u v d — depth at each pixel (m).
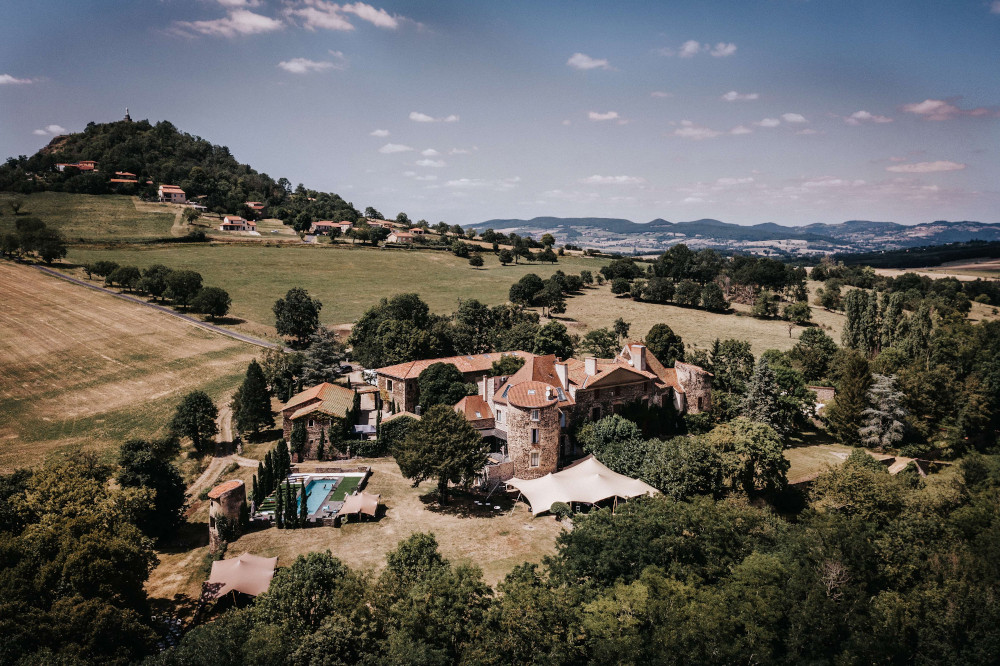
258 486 72.50
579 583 47.69
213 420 93.69
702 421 92.44
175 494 67.69
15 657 37.00
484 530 63.50
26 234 188.62
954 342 126.56
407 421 87.81
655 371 95.62
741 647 42.50
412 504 70.44
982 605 48.56
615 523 52.97
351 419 89.38
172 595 53.88
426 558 47.19
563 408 82.94
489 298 197.75
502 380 89.12
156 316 156.88
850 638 44.69
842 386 100.69
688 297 197.50
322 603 42.59
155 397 110.75
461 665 38.28
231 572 51.62
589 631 41.09
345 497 70.31
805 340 143.38
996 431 102.25
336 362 119.50
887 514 64.44
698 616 42.16
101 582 44.31
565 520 65.25
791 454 90.94
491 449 85.31
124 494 59.47
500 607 41.41
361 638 39.03
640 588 43.97
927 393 100.62
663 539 50.16
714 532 51.34
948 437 93.69
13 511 56.50
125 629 41.69
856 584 51.66
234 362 130.62
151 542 54.34
